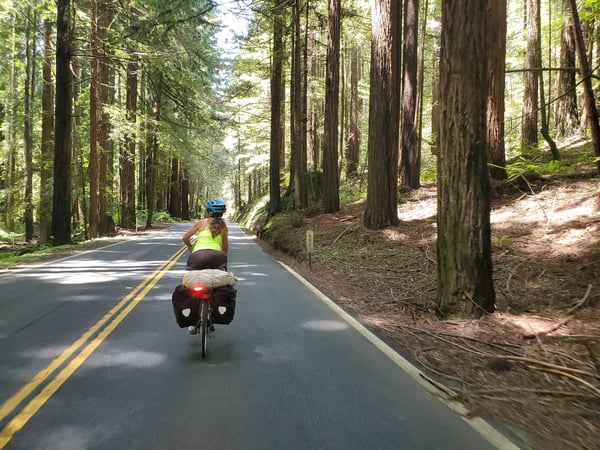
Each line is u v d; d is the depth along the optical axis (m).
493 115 13.71
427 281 9.71
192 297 5.59
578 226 9.82
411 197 18.88
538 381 4.75
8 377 4.69
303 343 6.04
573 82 18.34
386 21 14.88
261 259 16.02
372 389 4.48
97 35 22.11
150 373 4.86
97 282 10.62
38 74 32.31
